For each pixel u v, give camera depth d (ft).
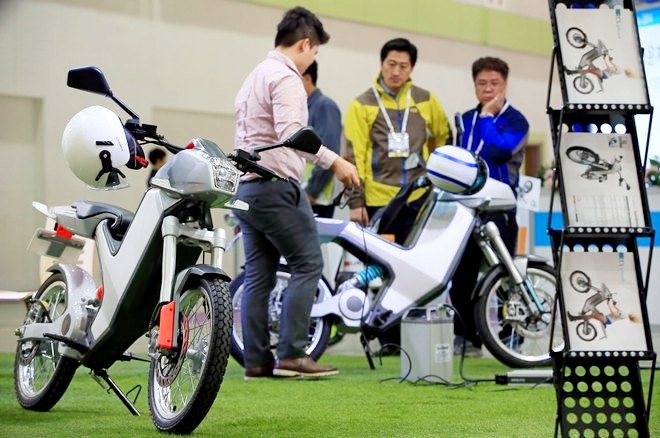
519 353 31.58
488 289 31.24
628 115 17.08
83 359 20.27
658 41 48.80
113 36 42.22
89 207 20.67
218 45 45.29
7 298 25.53
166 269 18.25
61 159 41.11
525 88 57.31
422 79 52.42
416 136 36.76
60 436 18.39
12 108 40.34
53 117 40.86
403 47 36.58
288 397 24.36
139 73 42.96
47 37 40.60
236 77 45.98
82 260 28.89
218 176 18.15
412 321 27.45
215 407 22.54
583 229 16.35
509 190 31.58
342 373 30.17
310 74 35.17
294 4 47.55
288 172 26.84
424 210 31.71
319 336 30.86
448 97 53.78
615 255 16.88
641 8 49.19
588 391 16.98
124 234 20.11
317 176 36.04
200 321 18.65
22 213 40.63
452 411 22.08
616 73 16.97
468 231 31.30
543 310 31.07
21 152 40.63
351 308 30.58
